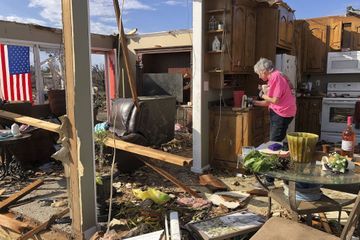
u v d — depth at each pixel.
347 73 5.85
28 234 2.49
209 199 3.24
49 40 6.34
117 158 3.75
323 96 5.80
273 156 2.09
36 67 6.21
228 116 4.14
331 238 1.70
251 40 4.54
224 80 4.48
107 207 2.92
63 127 2.36
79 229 2.43
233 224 2.43
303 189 2.21
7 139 3.70
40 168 4.37
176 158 3.07
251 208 3.04
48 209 2.99
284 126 3.65
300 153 2.05
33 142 4.39
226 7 3.88
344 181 1.77
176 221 2.45
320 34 5.89
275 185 3.58
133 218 2.71
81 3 2.23
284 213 2.80
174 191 3.48
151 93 7.38
